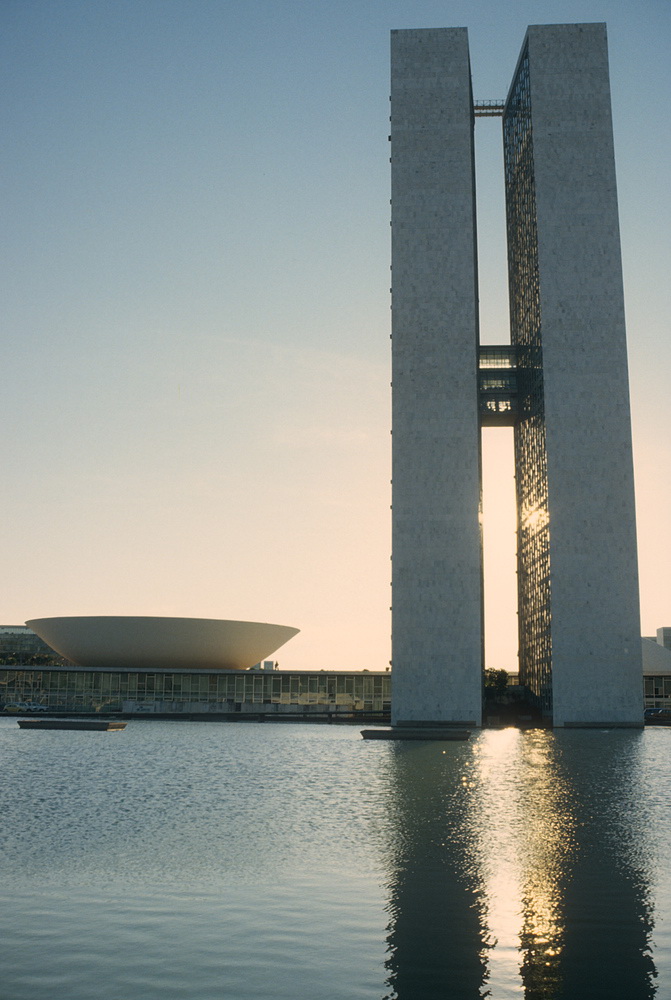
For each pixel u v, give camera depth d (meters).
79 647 116.50
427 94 111.00
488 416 119.50
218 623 115.19
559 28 109.25
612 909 21.69
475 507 102.81
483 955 18.62
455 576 101.69
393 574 102.31
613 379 102.69
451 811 35.75
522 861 26.61
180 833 30.73
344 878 24.50
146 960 18.30
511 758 58.22
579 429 101.94
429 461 103.88
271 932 19.98
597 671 98.38
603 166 106.75
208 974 17.58
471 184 112.25
